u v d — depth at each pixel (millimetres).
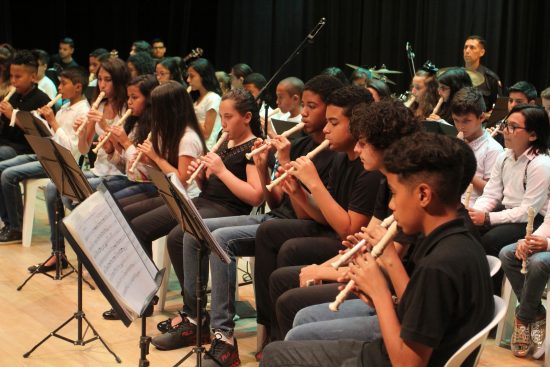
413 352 1847
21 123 4703
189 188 4180
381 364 2043
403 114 2539
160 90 3814
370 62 8383
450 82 4680
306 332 2457
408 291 1882
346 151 3053
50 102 5008
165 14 10609
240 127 3666
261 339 3355
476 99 3867
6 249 5039
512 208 3691
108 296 2465
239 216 3566
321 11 8859
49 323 3764
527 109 3615
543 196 3611
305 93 3309
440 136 1940
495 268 2232
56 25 10266
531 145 3643
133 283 2527
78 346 3467
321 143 3334
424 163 1891
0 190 5254
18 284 4344
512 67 7094
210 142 6055
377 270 2012
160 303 3980
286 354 2246
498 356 3459
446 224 1914
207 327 3506
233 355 3268
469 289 1852
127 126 4469
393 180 1964
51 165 3533
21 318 3822
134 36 10477
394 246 2328
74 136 4859
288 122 4574
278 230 3268
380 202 2729
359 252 2195
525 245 3311
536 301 3373
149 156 3877
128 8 10430
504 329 3613
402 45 8070
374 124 2529
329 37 8758
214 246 2668
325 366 2193
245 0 9359
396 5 8125
